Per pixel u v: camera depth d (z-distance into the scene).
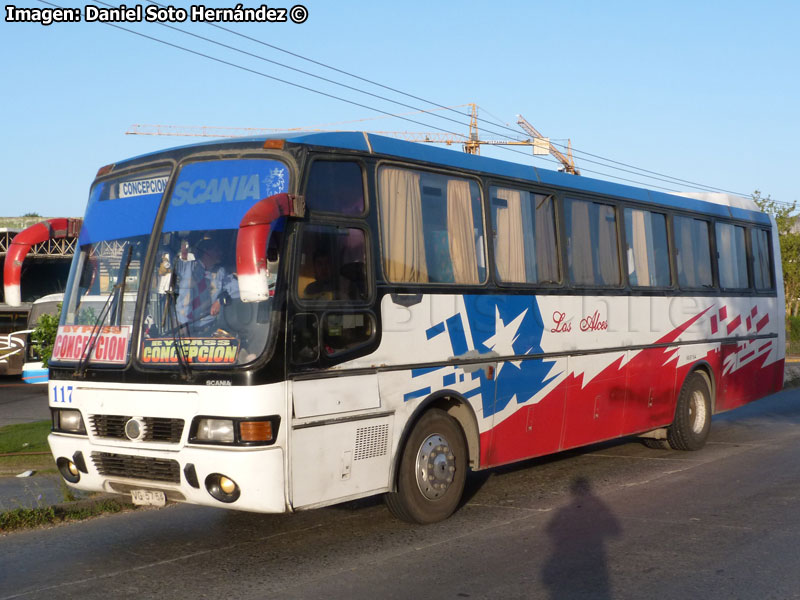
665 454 11.05
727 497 8.28
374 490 6.76
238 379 5.88
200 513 7.94
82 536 7.13
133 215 6.80
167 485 6.18
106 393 6.47
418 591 5.57
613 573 5.90
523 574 5.91
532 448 8.55
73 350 6.78
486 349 7.92
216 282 6.19
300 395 6.10
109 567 6.22
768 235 13.61
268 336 5.95
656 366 10.53
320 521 7.58
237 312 6.07
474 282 7.88
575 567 6.06
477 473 9.87
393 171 7.16
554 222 9.05
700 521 7.34
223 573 6.04
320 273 6.36
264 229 5.62
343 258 6.57
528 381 8.45
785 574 5.82
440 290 7.43
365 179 6.87
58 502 8.40
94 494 8.58
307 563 6.27
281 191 6.28
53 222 7.20
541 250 8.82
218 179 6.49
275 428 5.93
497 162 8.44
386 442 6.85
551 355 8.77
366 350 6.66
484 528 7.25
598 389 9.51
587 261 9.48
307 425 6.14
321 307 6.32
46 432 14.29
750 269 12.94
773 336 13.46
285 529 7.32
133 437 6.30
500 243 8.26
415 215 7.32
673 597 5.38
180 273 6.35
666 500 8.23
